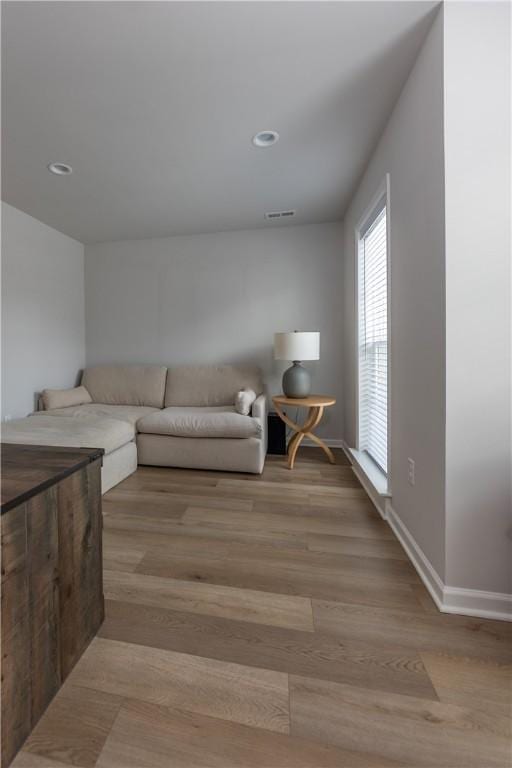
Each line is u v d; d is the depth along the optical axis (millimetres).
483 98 1183
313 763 758
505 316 1192
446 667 995
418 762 761
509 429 1201
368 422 2756
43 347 3412
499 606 1204
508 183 1178
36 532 846
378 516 1966
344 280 3418
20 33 1372
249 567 1484
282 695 908
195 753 774
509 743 795
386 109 1834
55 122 1927
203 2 1246
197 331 3807
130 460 2648
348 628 1145
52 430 2363
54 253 3559
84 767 745
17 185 2660
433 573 1329
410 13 1280
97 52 1465
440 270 1259
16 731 774
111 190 2750
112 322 3986
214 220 3396
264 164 2385
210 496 2238
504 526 1208
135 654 1036
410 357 1589
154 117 1893
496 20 1181
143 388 3621
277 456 3211
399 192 1741
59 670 924
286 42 1418
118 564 1502
